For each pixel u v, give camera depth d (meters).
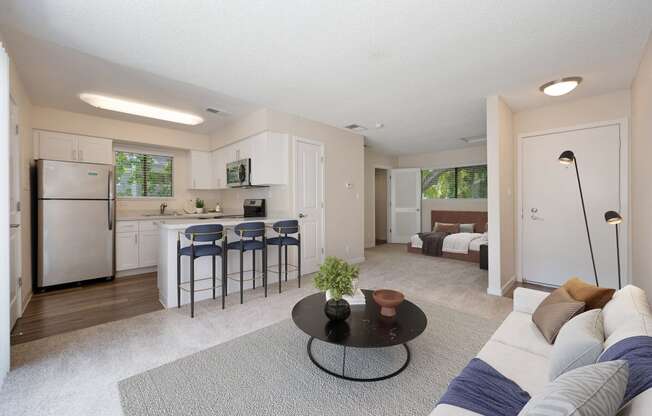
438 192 7.34
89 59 2.55
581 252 3.51
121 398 1.62
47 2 1.78
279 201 4.24
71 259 3.73
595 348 1.10
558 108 3.62
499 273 3.38
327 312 1.89
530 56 2.47
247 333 2.41
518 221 3.95
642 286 2.68
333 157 4.82
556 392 0.74
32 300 3.25
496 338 1.63
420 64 2.62
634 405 0.75
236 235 3.59
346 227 5.06
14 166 2.66
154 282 4.02
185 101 3.61
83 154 4.14
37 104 3.69
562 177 3.61
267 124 3.88
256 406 1.56
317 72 2.78
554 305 1.67
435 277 4.20
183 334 2.39
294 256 4.21
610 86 3.11
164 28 2.07
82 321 2.66
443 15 1.93
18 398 1.62
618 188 3.25
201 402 1.59
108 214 4.04
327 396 1.63
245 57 2.49
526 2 1.80
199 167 5.40
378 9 1.87
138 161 5.12
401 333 1.73
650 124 2.32
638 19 1.96
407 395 1.64
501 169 3.43
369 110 3.96
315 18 1.96
